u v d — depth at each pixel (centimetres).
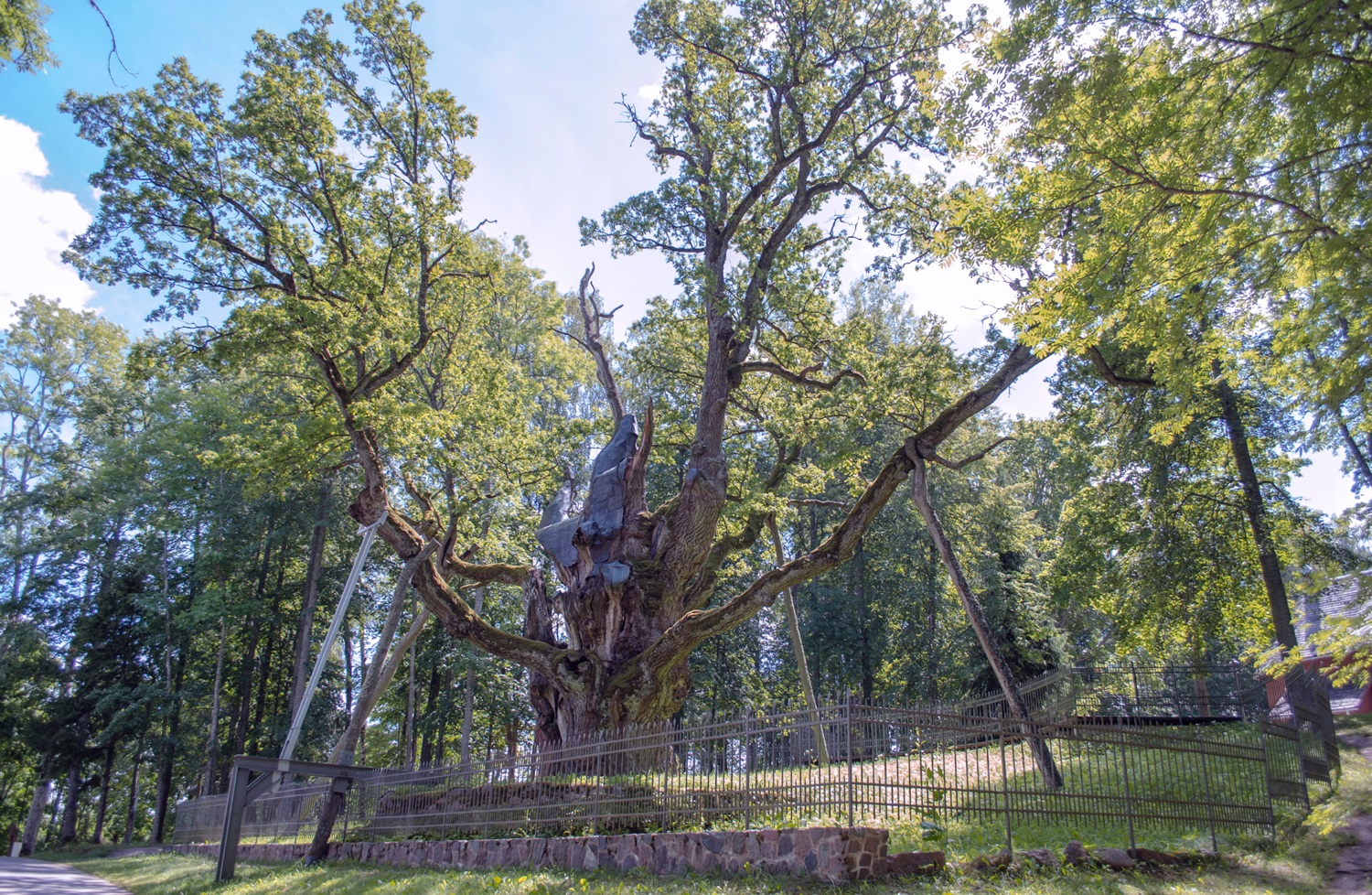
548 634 2181
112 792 4791
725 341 2214
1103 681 2095
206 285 2019
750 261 2452
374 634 4688
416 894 1045
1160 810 1057
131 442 3919
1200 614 2416
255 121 1964
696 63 2394
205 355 2030
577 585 2022
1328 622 805
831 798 885
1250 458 2380
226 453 2250
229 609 3678
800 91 2345
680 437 2630
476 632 1997
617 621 1948
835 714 910
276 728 3750
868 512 1731
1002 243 973
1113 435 2491
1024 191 949
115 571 3866
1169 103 820
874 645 3775
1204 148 835
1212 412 2252
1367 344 815
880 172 2414
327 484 3866
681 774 1041
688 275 2303
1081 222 959
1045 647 3231
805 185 2369
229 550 3669
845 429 2402
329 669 4222
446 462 2280
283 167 2030
